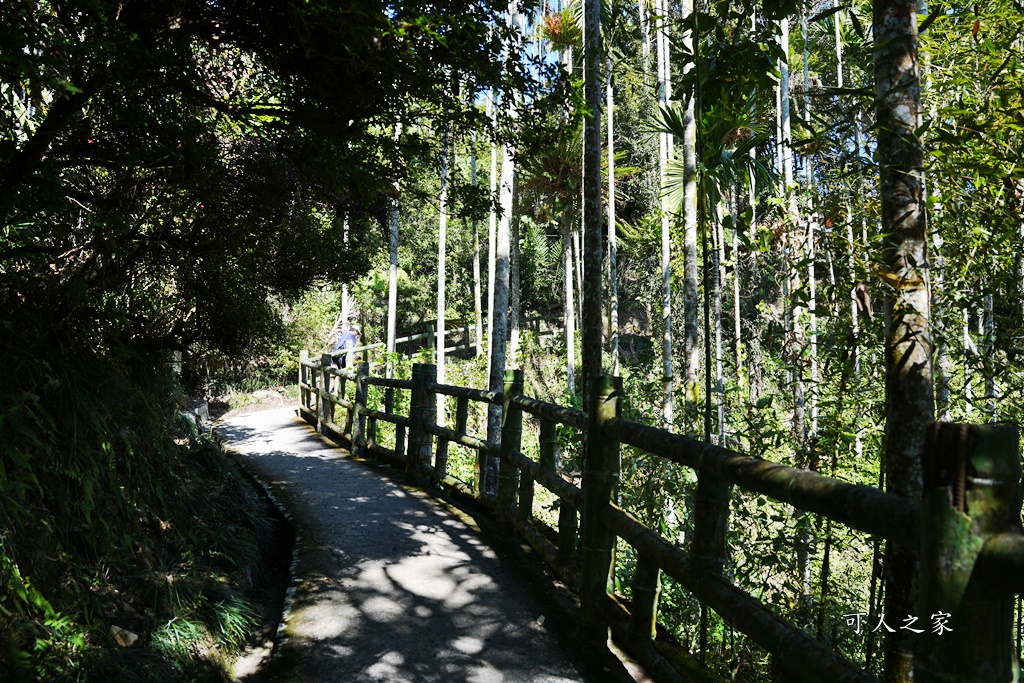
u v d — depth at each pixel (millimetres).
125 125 3332
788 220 5391
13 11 2336
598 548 3691
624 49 10664
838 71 11039
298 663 3457
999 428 1510
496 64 3406
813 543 4125
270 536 5551
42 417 3516
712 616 4727
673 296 17016
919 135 2479
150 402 4934
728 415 6816
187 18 3326
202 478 5676
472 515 5879
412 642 3660
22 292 3713
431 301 26141
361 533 5406
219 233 4234
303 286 5000
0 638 2576
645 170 21797
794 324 5621
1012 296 3877
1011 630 1529
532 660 3467
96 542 3525
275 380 16609
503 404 5637
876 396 4461
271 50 3430
